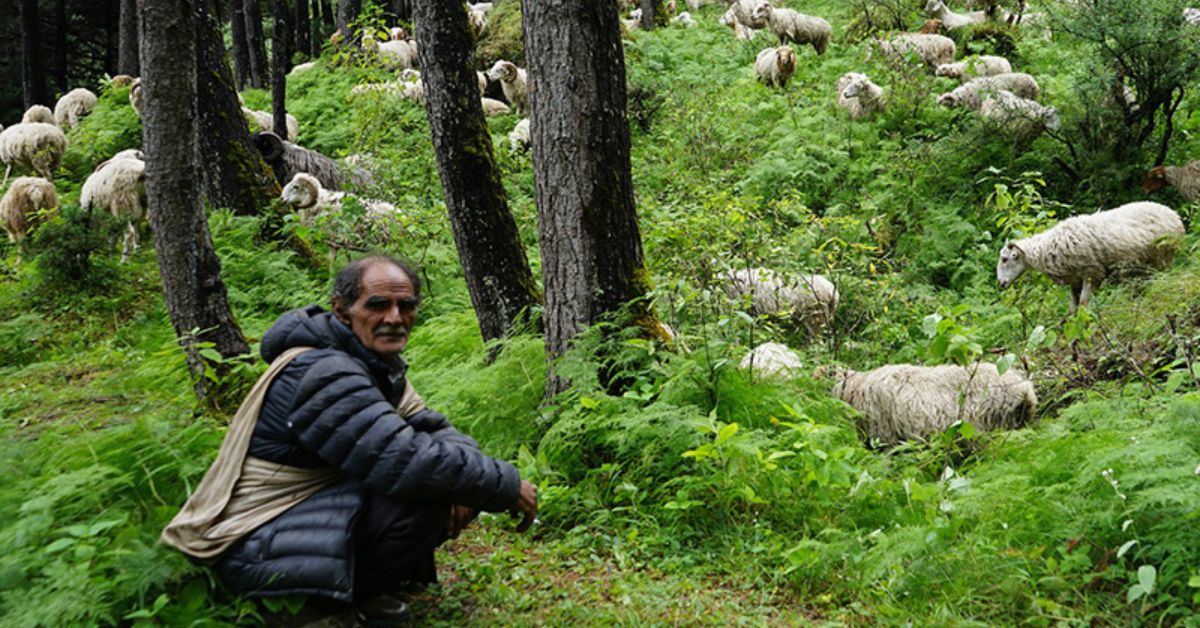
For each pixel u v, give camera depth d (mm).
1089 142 11992
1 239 12977
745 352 5820
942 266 11031
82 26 32688
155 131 5703
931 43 17062
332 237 10031
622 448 4930
